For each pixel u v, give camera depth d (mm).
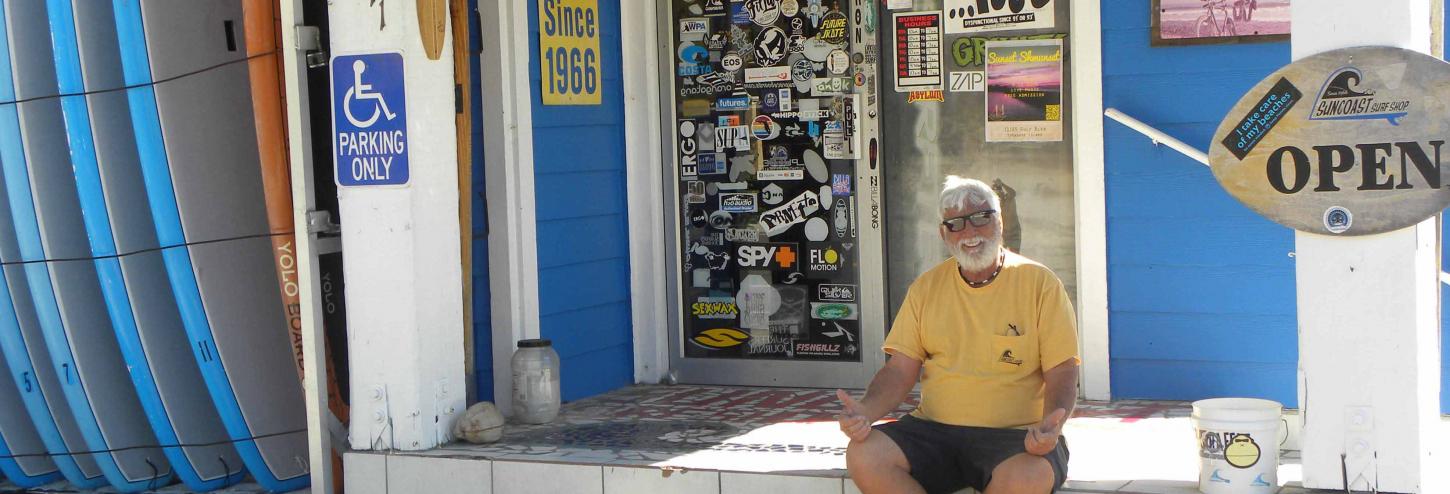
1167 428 5195
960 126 6145
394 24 4977
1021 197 6055
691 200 6645
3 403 5602
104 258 5164
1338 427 4062
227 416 5285
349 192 5082
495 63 5945
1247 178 4047
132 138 5238
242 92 5418
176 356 5363
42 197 5203
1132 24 5668
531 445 5160
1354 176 3930
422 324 5105
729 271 6617
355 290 5109
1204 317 5711
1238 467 4074
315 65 5184
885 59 6250
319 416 5188
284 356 5465
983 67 6066
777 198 6496
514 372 5641
